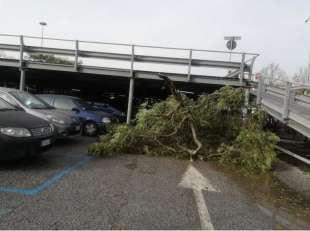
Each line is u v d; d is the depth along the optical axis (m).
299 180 6.12
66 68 12.00
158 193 4.65
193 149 7.58
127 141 7.54
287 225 3.83
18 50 12.21
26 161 6.01
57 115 8.00
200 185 5.25
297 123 7.01
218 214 4.01
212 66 11.42
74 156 6.82
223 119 8.13
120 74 11.82
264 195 5.00
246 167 6.77
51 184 4.69
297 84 7.91
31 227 3.24
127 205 4.07
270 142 7.07
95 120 10.15
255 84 10.99
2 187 4.42
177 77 11.59
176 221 3.69
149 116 7.85
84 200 4.12
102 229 3.33
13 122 5.32
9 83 21.02
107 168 5.93
